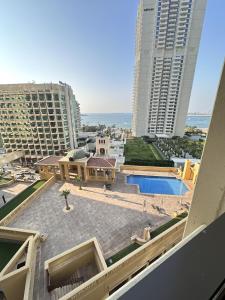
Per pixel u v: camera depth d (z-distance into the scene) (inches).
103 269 370.9
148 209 637.3
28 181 1191.6
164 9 2290.8
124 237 502.6
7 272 376.5
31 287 348.5
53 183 872.9
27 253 408.2
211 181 74.3
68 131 1902.1
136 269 388.5
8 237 505.0
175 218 578.6
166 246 438.9
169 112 2726.4
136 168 1067.9
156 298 38.2
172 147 2091.5
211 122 69.5
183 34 2367.1
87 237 507.8
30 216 608.7
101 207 653.9
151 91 2669.8
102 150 1530.5
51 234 522.9
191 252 49.3
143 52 2487.7
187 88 2578.7
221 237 52.9
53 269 392.8
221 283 42.6
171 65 2509.8
